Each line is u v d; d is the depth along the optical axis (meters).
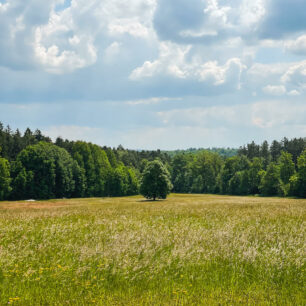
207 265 8.88
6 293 6.77
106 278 7.91
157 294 6.85
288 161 93.00
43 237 12.25
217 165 129.88
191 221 18.06
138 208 31.31
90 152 103.31
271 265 8.74
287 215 21.45
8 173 77.25
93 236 12.35
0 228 14.72
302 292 7.12
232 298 6.54
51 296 6.73
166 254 9.66
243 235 11.78
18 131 115.62
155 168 70.19
